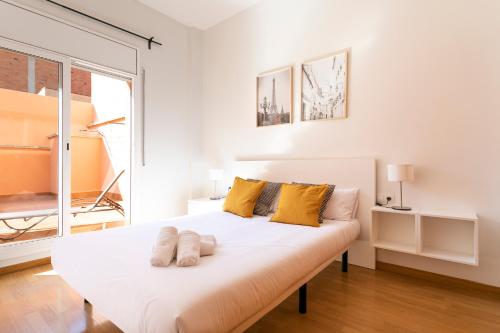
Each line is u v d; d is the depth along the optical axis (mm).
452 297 2059
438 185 2369
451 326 1678
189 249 1426
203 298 1046
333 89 2957
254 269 1340
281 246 1717
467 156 2238
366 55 2752
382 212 2646
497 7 2119
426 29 2424
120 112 5477
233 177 3895
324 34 3039
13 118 4332
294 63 3285
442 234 2346
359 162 2721
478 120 2195
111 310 1162
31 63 3039
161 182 3834
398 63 2564
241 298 1176
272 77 3471
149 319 989
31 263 2639
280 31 3406
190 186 4180
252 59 3693
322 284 2275
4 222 3436
